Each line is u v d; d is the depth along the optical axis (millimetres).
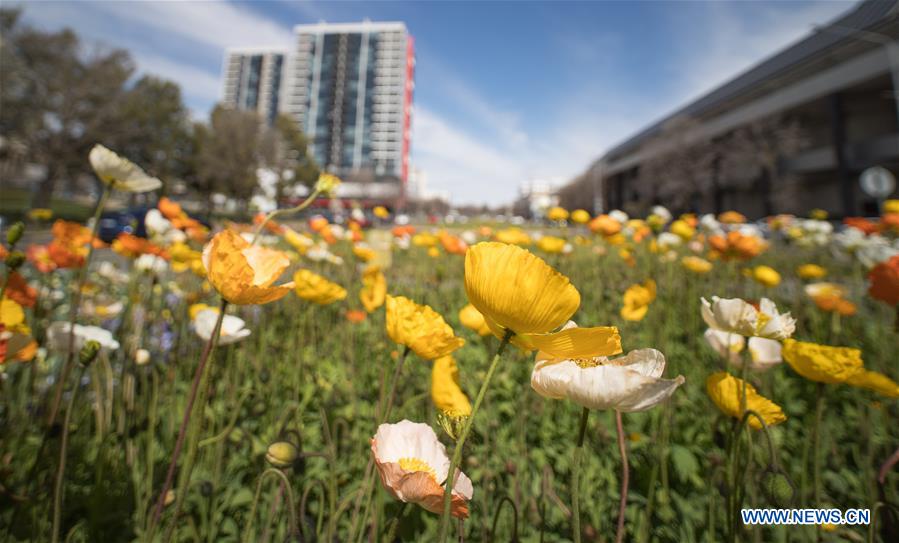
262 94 91688
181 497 771
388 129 89062
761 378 2182
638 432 1811
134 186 1335
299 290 1542
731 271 4090
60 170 18609
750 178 31781
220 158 27797
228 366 1869
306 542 984
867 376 1020
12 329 1042
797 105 28578
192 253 2213
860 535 1211
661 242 3883
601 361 730
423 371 2340
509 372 2211
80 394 1677
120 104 19469
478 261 584
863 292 3668
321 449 1612
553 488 1469
